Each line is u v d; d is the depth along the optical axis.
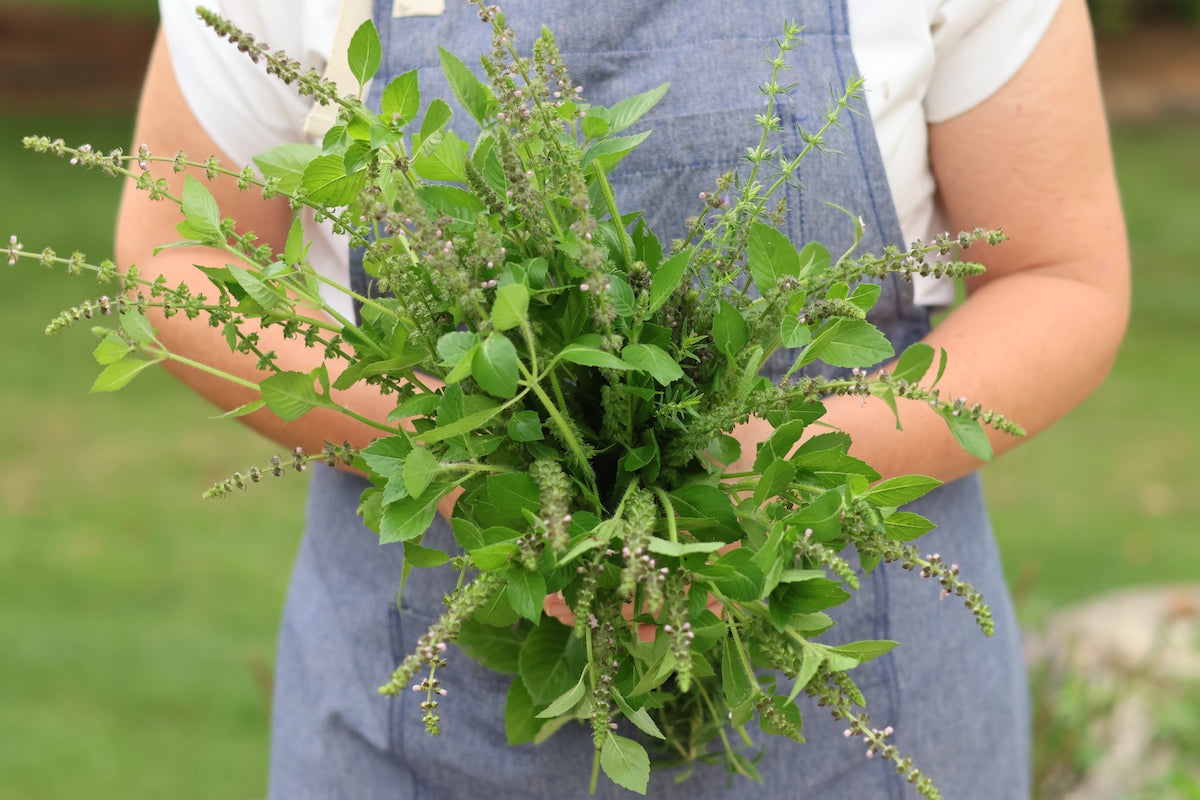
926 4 1.17
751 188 0.96
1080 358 1.18
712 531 0.90
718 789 1.22
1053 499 5.42
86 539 5.00
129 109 14.17
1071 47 1.21
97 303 0.90
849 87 0.98
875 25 1.17
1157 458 5.88
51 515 5.25
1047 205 1.21
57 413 6.50
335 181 0.89
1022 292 1.21
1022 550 4.82
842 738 1.24
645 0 1.17
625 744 0.91
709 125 1.16
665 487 0.94
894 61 1.17
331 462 0.96
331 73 1.20
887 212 1.19
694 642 0.89
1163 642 2.81
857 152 1.17
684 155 1.16
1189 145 12.96
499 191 0.89
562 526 0.78
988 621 0.85
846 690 0.87
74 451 6.00
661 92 0.94
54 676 3.89
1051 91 1.19
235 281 0.93
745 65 1.16
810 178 1.16
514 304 0.77
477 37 1.18
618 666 0.94
